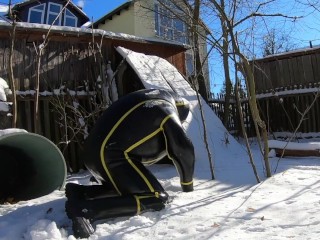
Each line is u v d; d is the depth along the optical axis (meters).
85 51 10.20
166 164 8.74
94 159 4.70
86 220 4.07
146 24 18.22
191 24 7.56
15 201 6.07
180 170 4.93
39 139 5.63
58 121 9.34
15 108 7.64
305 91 13.50
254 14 6.47
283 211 4.32
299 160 8.15
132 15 19.86
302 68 13.75
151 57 10.96
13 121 7.63
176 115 4.84
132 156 4.68
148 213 4.51
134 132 4.63
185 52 13.05
